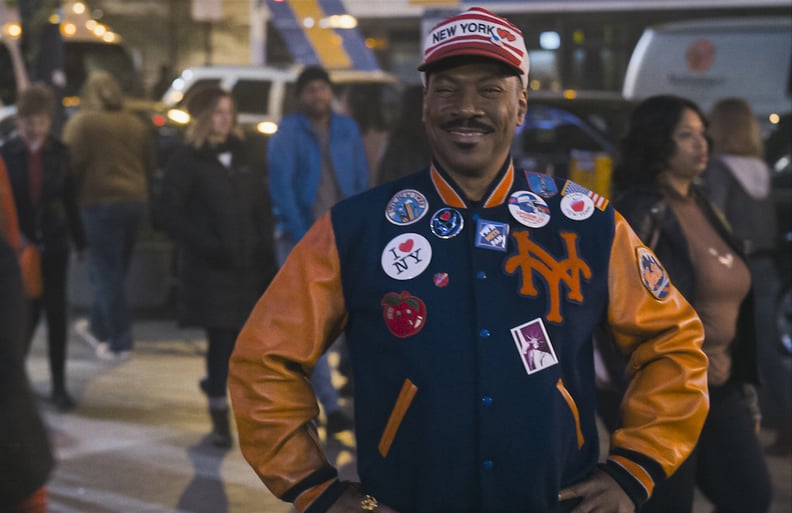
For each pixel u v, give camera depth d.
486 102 2.39
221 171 6.46
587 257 2.40
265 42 16.86
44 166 7.21
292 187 6.82
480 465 2.30
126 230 9.21
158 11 23.28
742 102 6.56
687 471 3.75
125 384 8.24
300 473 2.36
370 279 2.36
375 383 2.36
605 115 12.27
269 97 15.54
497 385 2.30
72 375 8.51
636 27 15.24
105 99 9.18
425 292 2.33
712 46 14.05
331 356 9.09
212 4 18.34
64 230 7.35
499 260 2.36
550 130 12.27
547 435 2.31
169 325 10.56
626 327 2.44
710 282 3.94
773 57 13.82
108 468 6.21
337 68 16.44
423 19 10.60
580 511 2.34
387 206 2.42
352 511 2.34
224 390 6.63
